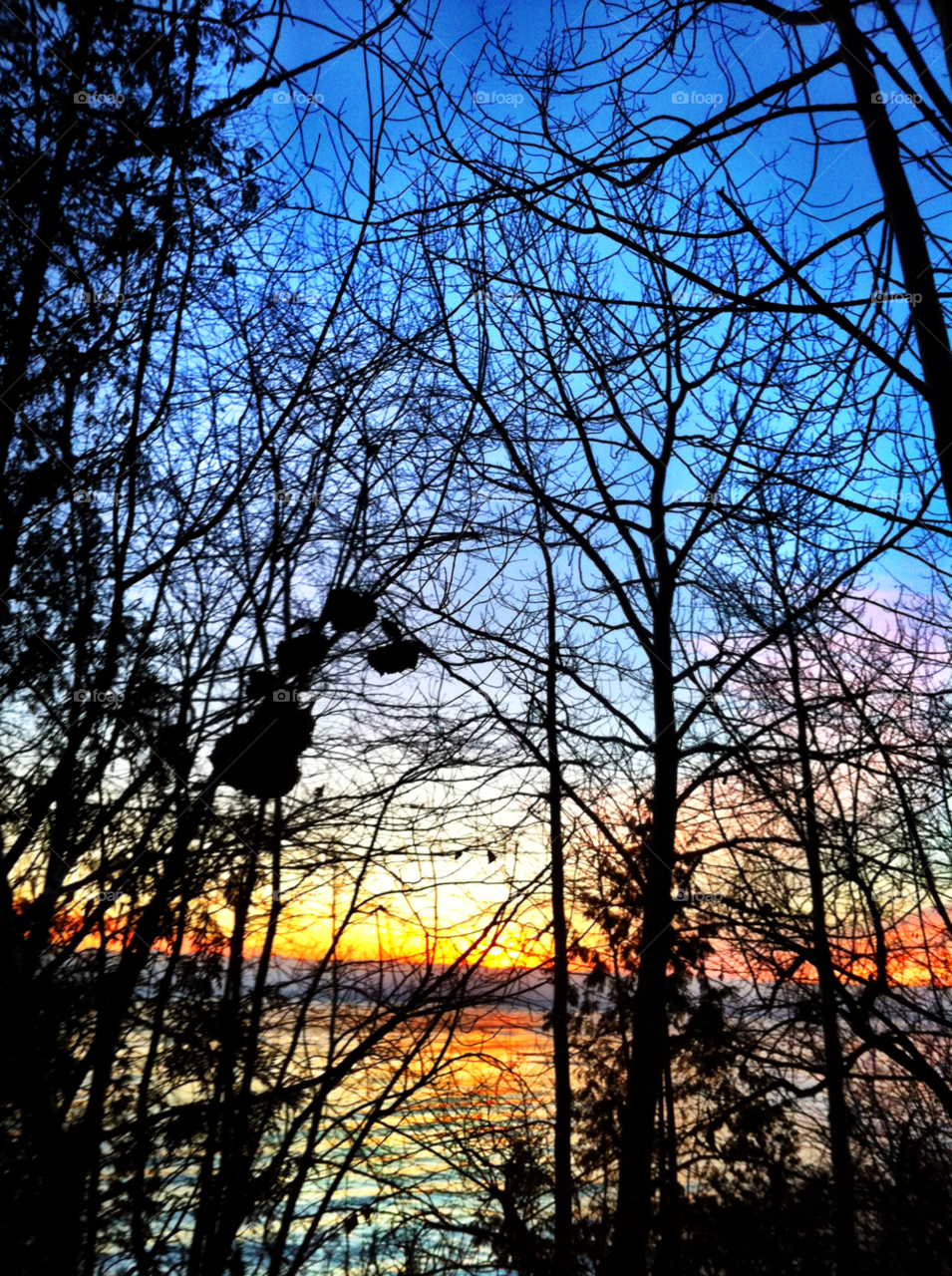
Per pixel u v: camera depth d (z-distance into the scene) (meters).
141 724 4.87
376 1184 5.66
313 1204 5.36
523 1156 6.14
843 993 6.76
